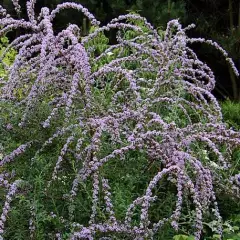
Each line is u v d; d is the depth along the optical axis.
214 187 3.22
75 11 7.05
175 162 2.66
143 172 3.04
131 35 4.95
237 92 7.88
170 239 2.80
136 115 2.92
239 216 3.13
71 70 3.09
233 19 8.08
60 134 2.88
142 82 3.78
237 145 3.12
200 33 7.72
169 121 3.28
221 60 7.60
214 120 3.47
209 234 3.02
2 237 2.62
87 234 2.48
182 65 3.78
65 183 2.95
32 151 3.03
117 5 7.03
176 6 7.08
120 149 2.73
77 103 3.10
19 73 3.29
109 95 3.59
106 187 2.68
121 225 2.56
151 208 2.93
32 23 3.36
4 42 5.57
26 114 2.98
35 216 2.66
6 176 2.90
